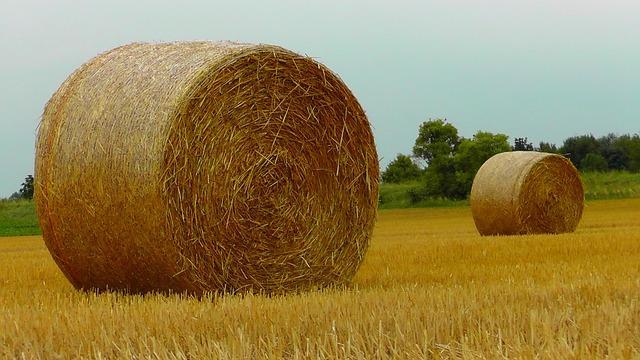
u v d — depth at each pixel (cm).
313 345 576
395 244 1950
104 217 1018
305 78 1098
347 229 1143
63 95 1079
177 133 984
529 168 2464
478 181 2547
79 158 1032
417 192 6756
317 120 1110
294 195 1095
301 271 1102
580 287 881
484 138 6725
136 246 1007
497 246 1764
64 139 1051
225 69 1026
